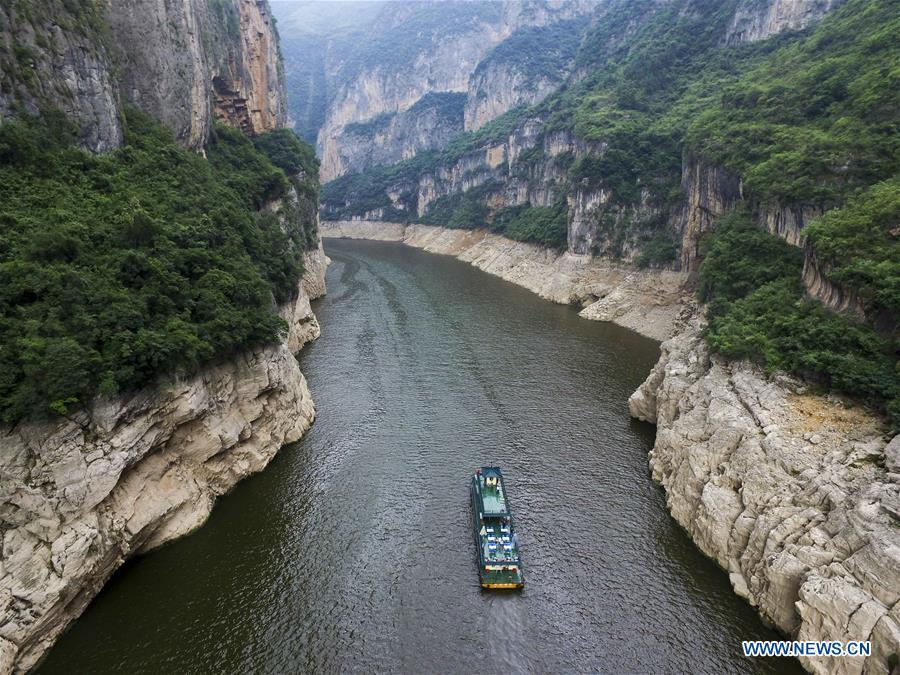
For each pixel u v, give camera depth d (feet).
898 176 146.72
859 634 73.97
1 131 122.21
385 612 97.91
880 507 81.56
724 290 181.37
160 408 107.65
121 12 182.91
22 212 113.70
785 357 121.49
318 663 88.12
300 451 149.07
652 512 124.36
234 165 250.78
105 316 101.76
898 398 97.35
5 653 77.97
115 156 156.76
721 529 104.88
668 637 92.99
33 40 132.87
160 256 124.06
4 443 84.53
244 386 136.77
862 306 118.62
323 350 231.71
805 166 176.35
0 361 86.84
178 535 111.86
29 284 96.94
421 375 204.64
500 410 175.42
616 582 104.58
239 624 94.38
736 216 205.77
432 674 86.99
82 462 91.66
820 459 96.84
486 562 104.78
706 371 146.51
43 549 85.56
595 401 181.78
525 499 129.59
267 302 155.43
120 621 93.50
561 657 90.02
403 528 119.65
